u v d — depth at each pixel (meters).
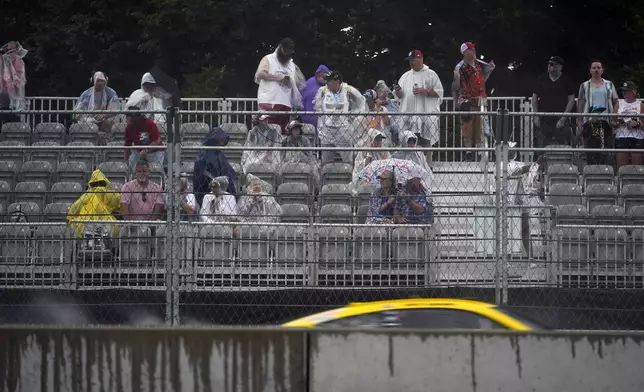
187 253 45.56
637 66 103.94
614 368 27.89
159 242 45.78
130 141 51.25
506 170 45.59
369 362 27.86
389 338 27.92
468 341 27.95
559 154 48.66
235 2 103.69
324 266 46.03
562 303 46.06
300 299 45.72
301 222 46.72
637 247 46.34
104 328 28.12
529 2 106.25
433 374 27.86
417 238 46.12
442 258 46.12
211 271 45.66
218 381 27.91
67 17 108.62
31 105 79.50
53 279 46.06
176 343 28.05
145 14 107.81
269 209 46.47
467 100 68.12
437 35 105.75
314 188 47.84
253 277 45.84
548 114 46.00
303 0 104.56
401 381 27.83
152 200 46.38
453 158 47.66
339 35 106.44
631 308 46.16
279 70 67.00
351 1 105.81
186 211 45.84
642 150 46.47
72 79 108.06
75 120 65.31
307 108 69.56
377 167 47.03
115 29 107.62
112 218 46.28
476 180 46.69
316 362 27.89
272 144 50.09
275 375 27.89
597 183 48.53
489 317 32.28
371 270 46.03
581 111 68.38
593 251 46.31
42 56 106.44
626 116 46.62
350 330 28.00
